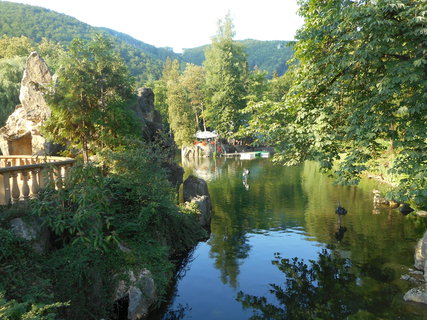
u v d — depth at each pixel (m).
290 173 38.22
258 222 19.34
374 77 11.16
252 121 14.59
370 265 12.80
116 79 17.34
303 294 10.69
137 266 9.88
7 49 58.22
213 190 29.20
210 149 60.94
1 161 14.07
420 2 9.50
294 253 14.33
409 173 9.87
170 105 62.97
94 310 7.96
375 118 10.21
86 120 16.12
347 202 23.66
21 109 21.84
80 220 8.67
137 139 15.33
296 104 13.52
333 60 11.20
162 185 13.33
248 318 9.30
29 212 8.34
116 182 12.18
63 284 7.43
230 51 66.69
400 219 19.05
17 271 6.88
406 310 9.52
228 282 11.70
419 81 9.66
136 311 9.11
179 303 10.23
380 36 10.05
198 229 16.98
